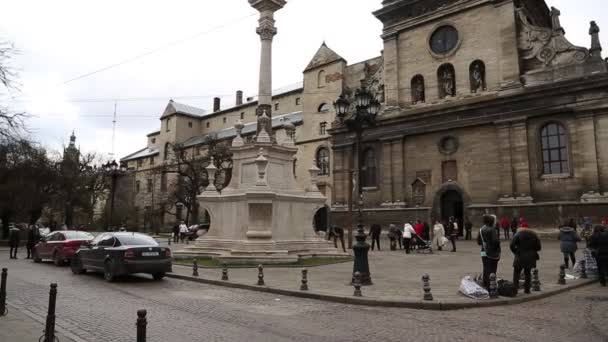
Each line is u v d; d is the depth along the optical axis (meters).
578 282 13.12
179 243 39.09
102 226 62.00
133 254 14.05
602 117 29.66
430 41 39.91
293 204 20.39
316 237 21.14
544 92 31.84
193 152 74.88
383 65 43.12
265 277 14.38
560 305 10.18
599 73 29.78
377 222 39.97
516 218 31.56
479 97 36.03
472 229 34.41
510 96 33.41
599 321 8.57
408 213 38.16
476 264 18.02
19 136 27.89
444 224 34.62
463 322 8.52
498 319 8.76
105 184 57.66
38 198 41.00
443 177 37.34
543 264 17.69
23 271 17.70
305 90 53.88
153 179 83.38
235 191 20.53
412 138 39.62
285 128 21.77
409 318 8.89
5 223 43.75
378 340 7.23
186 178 63.66
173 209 75.81
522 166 32.66
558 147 31.73
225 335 7.54
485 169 34.88
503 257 20.86
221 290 12.54
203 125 82.88
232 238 19.80
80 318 8.84
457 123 36.47
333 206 44.00
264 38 21.86
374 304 10.21
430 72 39.38
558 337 7.40
